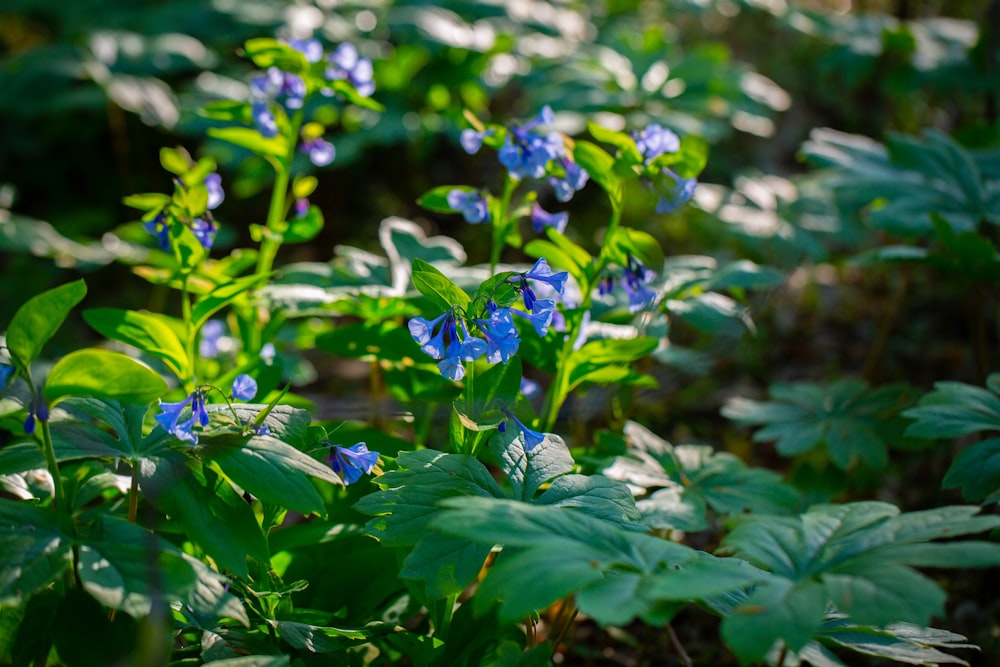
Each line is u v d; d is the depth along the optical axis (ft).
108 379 2.70
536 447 3.00
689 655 3.63
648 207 6.57
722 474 3.47
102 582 2.57
